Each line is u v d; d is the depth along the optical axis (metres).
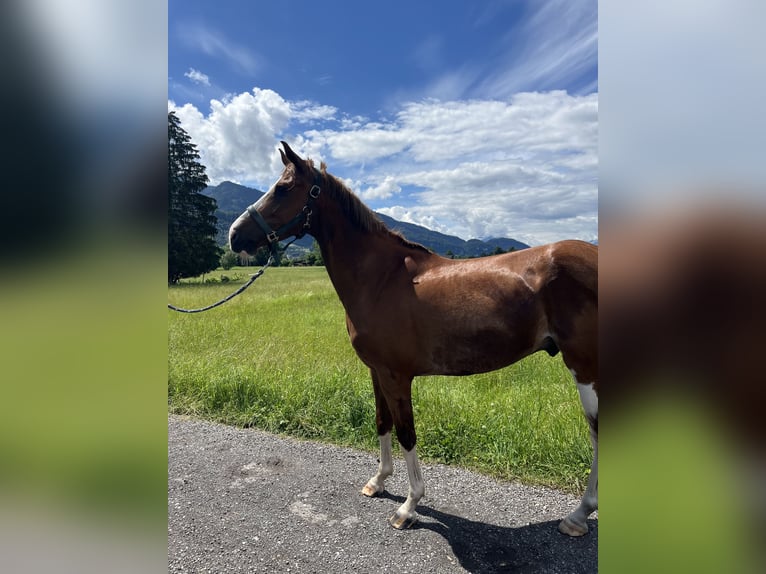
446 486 3.15
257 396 4.73
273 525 2.73
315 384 4.76
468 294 2.69
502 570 2.33
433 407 4.12
